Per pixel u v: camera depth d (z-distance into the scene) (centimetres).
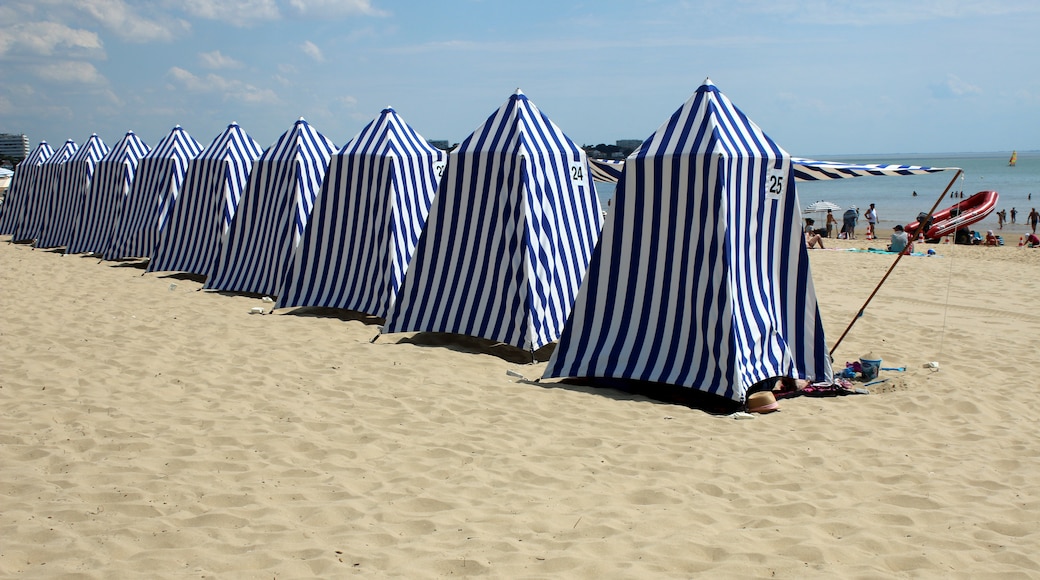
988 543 441
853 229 2733
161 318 1005
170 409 643
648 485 512
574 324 761
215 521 447
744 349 692
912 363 859
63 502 467
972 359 881
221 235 1366
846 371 791
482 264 883
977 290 1430
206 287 1250
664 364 717
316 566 396
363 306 1039
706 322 701
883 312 1192
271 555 405
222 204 1370
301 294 1079
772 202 743
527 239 855
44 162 2067
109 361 780
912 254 2028
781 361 733
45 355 796
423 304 905
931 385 768
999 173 9281
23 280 1306
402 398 685
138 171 1636
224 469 525
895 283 1515
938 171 726
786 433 623
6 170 4381
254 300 1171
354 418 629
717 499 495
